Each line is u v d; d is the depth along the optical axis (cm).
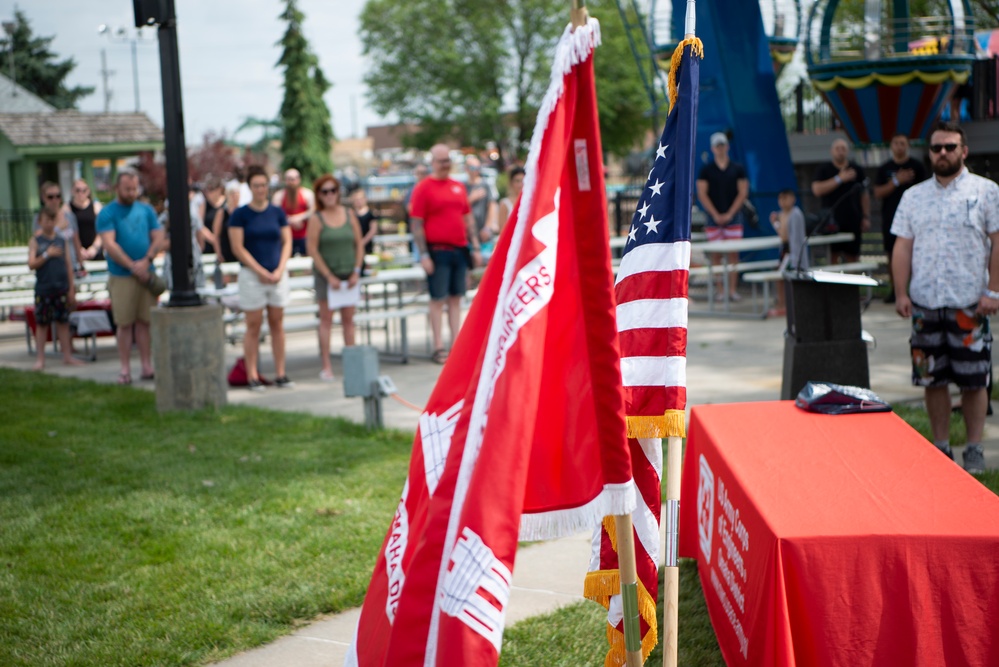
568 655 404
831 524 323
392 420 825
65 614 455
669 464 304
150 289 1026
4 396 951
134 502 613
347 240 1008
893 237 1284
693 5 305
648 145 4934
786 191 1212
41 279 1126
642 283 306
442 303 1077
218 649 421
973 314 575
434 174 1067
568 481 254
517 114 4762
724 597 392
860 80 1464
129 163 4262
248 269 959
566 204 252
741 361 989
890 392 815
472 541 217
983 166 1647
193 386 868
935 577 311
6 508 606
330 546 531
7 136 3581
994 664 310
